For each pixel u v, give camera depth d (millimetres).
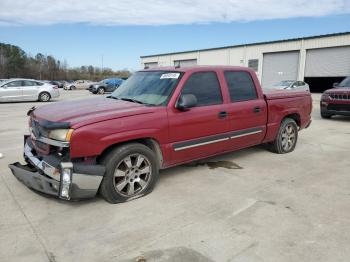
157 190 4598
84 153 3770
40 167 3977
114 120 3988
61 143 3732
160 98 4656
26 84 20031
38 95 20375
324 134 9023
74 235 3375
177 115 4594
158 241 3268
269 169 5621
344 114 11477
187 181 4977
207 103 5051
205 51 42031
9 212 3857
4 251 3082
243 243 3234
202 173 5363
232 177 5184
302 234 3412
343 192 4578
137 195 4289
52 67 87312
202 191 4578
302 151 6957
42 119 4062
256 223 3645
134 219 3727
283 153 6699
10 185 4672
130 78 5652
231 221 3689
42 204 4078
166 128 4473
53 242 3240
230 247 3166
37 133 4137
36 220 3680
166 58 48406
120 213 3871
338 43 28641
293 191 4605
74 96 27422
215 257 2998
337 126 10547
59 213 3852
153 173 4418
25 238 3309
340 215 3855
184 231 3463
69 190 3709
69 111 4234
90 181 3801
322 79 35625
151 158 4355
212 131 5082
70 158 3750
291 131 6809
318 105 19047
